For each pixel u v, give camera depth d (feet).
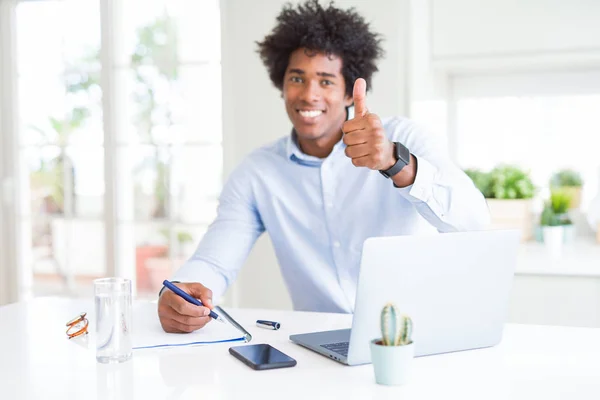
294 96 5.79
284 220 6.10
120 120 10.38
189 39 10.16
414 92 8.48
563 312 7.79
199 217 10.34
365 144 4.38
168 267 10.46
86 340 4.45
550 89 9.31
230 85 9.27
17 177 10.87
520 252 8.36
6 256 10.93
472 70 9.25
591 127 9.29
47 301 5.90
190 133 10.27
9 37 10.78
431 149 5.48
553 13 8.03
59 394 3.33
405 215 5.77
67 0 10.58
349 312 5.98
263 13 9.04
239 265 6.05
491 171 9.23
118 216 10.39
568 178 9.38
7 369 3.77
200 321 4.46
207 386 3.41
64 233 10.89
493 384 3.40
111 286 3.91
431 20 8.45
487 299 4.04
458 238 3.84
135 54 10.35
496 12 8.22
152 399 3.22
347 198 5.86
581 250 8.46
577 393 3.24
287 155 6.04
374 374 3.49
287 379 3.51
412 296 3.77
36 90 10.84
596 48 7.91
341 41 5.71
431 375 3.57
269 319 5.01
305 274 6.09
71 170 10.79
